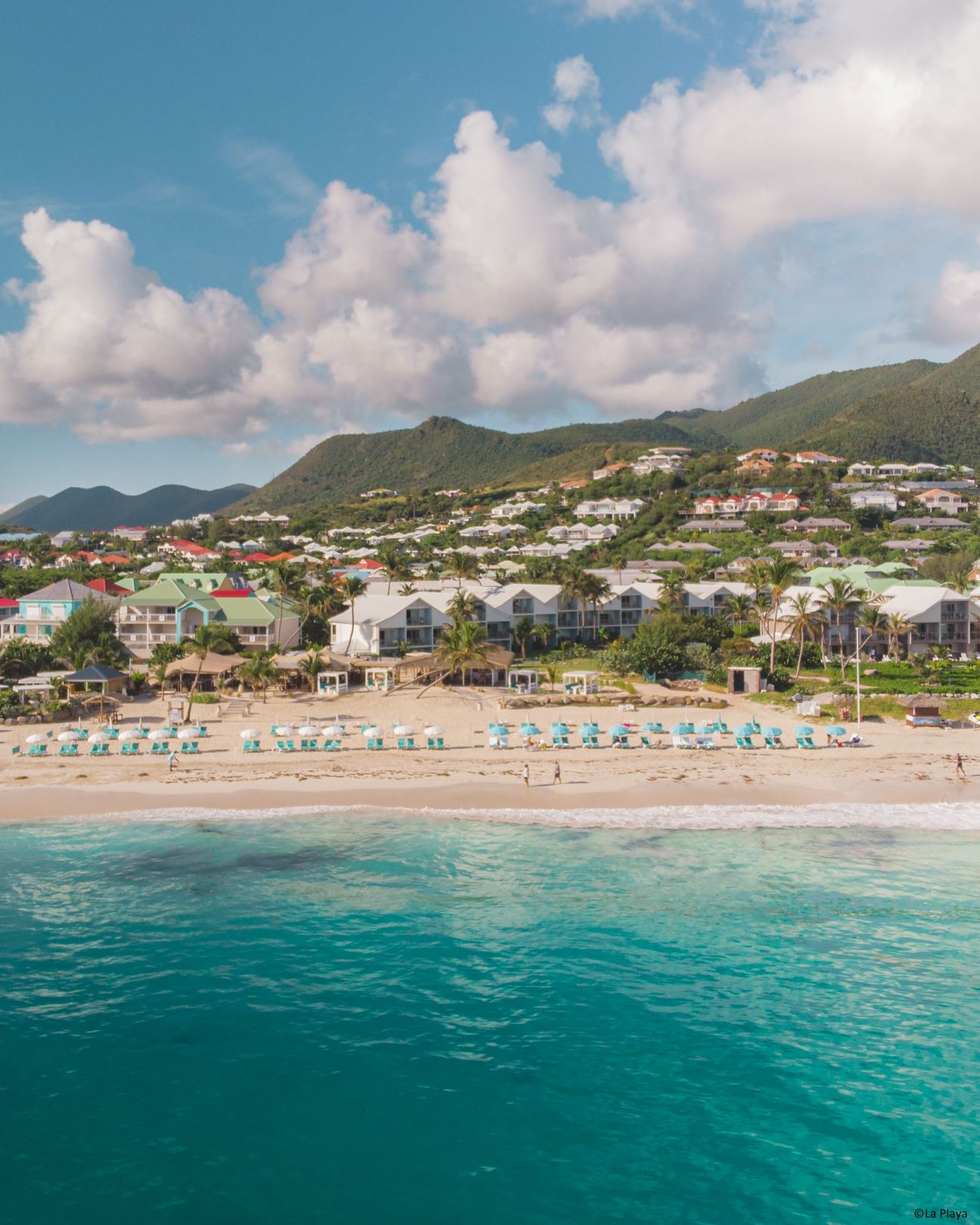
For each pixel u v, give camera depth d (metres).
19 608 131.38
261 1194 23.41
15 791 57.31
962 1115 26.50
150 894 41.78
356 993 33.12
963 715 78.69
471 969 34.75
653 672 94.94
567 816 52.75
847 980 33.84
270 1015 31.58
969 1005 32.09
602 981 33.91
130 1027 30.81
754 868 44.91
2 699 77.00
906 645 113.19
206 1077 28.11
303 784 58.94
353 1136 25.56
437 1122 26.20
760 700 85.94
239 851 47.28
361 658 102.19
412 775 61.00
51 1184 23.66
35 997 32.66
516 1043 30.03
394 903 40.69
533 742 68.25
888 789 57.91
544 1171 24.27
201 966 34.94
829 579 122.31
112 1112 26.53
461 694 87.81
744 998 32.66
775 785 58.75
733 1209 23.06
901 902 40.69
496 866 45.31
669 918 39.12
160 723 75.56
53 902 40.78
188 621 114.25
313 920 39.00
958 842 48.59
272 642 110.31
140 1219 22.47
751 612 127.00
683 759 65.06
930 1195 23.56
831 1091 27.53
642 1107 26.86
